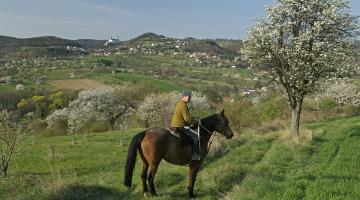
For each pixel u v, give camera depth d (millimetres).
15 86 127062
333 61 23922
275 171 15969
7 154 23594
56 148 34688
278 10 24359
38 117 91312
